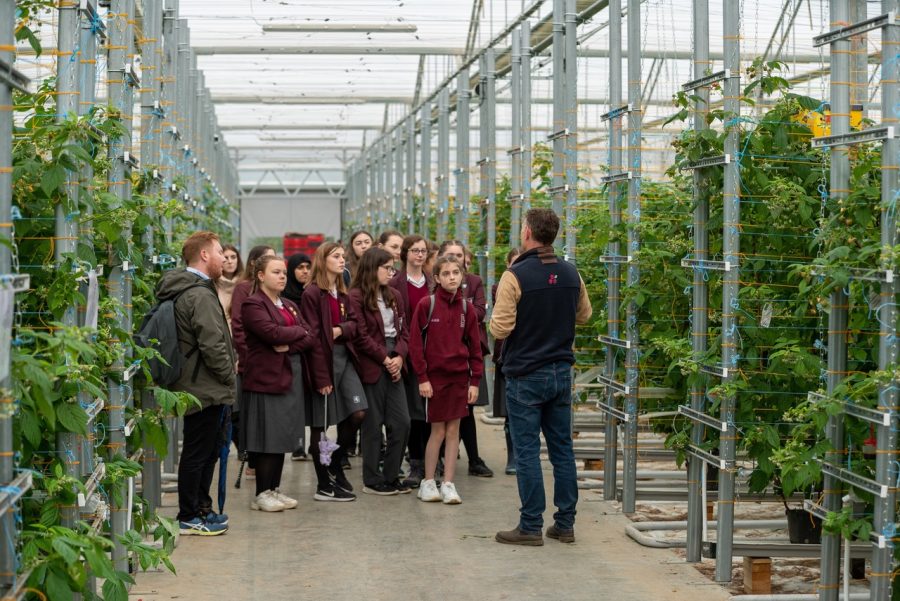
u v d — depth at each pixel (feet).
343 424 24.38
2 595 10.23
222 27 52.06
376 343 24.04
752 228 18.42
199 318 19.17
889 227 12.80
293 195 141.59
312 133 118.73
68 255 13.03
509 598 16.61
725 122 17.54
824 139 13.93
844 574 14.43
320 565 18.57
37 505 12.62
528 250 19.79
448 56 57.77
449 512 22.94
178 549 19.61
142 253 20.11
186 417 19.98
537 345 19.58
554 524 20.85
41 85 15.10
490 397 38.37
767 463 17.47
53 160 12.85
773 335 17.98
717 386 17.44
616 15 23.95
